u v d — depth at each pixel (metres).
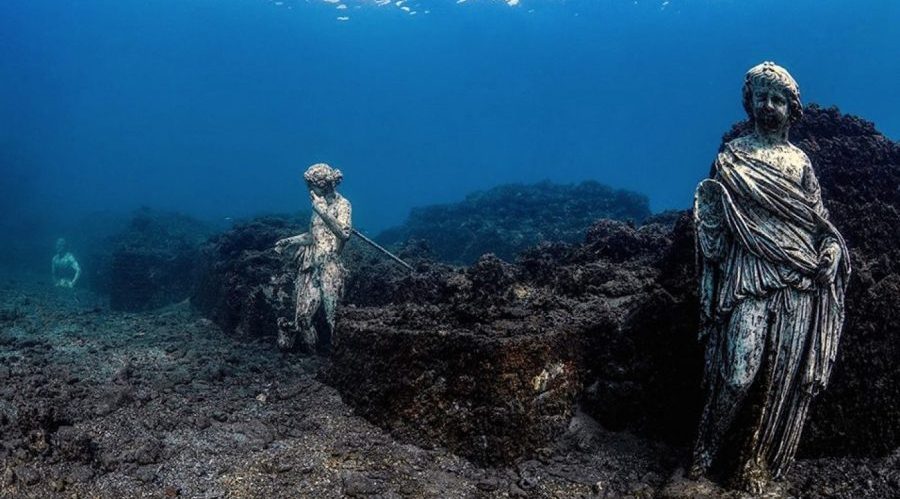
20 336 14.21
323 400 10.45
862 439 7.61
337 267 12.89
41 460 7.55
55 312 18.06
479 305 9.62
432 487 7.52
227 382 11.33
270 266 15.52
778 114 6.83
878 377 7.67
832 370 7.51
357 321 10.83
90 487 7.28
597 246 12.55
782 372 6.68
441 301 11.24
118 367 11.78
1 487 7.00
